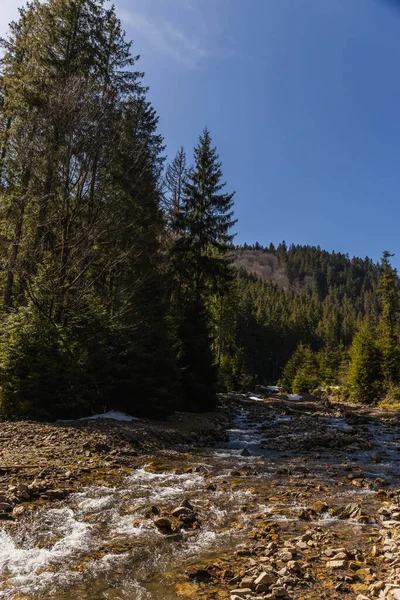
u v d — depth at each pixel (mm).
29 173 17750
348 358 67375
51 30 18812
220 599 3932
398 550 4973
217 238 28578
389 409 29844
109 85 19797
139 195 22250
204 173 28594
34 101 18094
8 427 11250
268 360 91562
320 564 4715
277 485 8414
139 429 12852
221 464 10352
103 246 19391
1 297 19344
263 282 177750
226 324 52031
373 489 8305
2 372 12992
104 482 7746
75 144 16984
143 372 16031
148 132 25391
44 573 4379
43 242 17828
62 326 14680
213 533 5711
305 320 107312
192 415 19031
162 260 26234
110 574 4422
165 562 4758
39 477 7480
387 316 50031
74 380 13594
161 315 17219
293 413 25609
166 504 6816
